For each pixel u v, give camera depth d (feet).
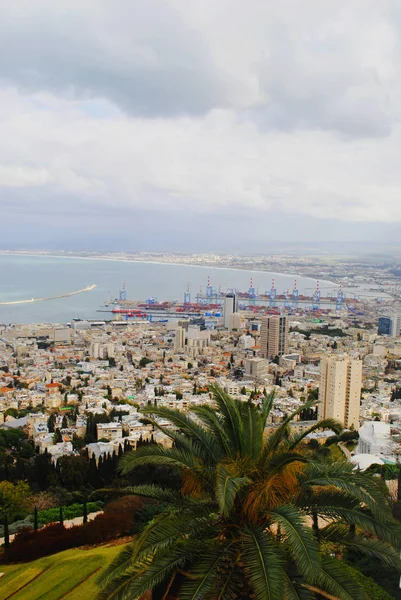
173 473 136.15
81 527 106.83
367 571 68.59
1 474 204.85
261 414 59.36
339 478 51.11
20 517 142.92
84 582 78.79
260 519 51.24
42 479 199.11
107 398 416.46
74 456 215.31
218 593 46.11
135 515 111.86
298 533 45.32
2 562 96.73
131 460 54.19
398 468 124.88
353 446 229.45
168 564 47.78
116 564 50.16
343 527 55.72
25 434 299.79
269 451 56.08
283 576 45.32
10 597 77.66
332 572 47.91
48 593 76.38
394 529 49.44
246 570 45.55
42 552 97.66
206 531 51.29
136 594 45.52
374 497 49.47
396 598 63.52
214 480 53.21
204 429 59.77
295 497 53.31
